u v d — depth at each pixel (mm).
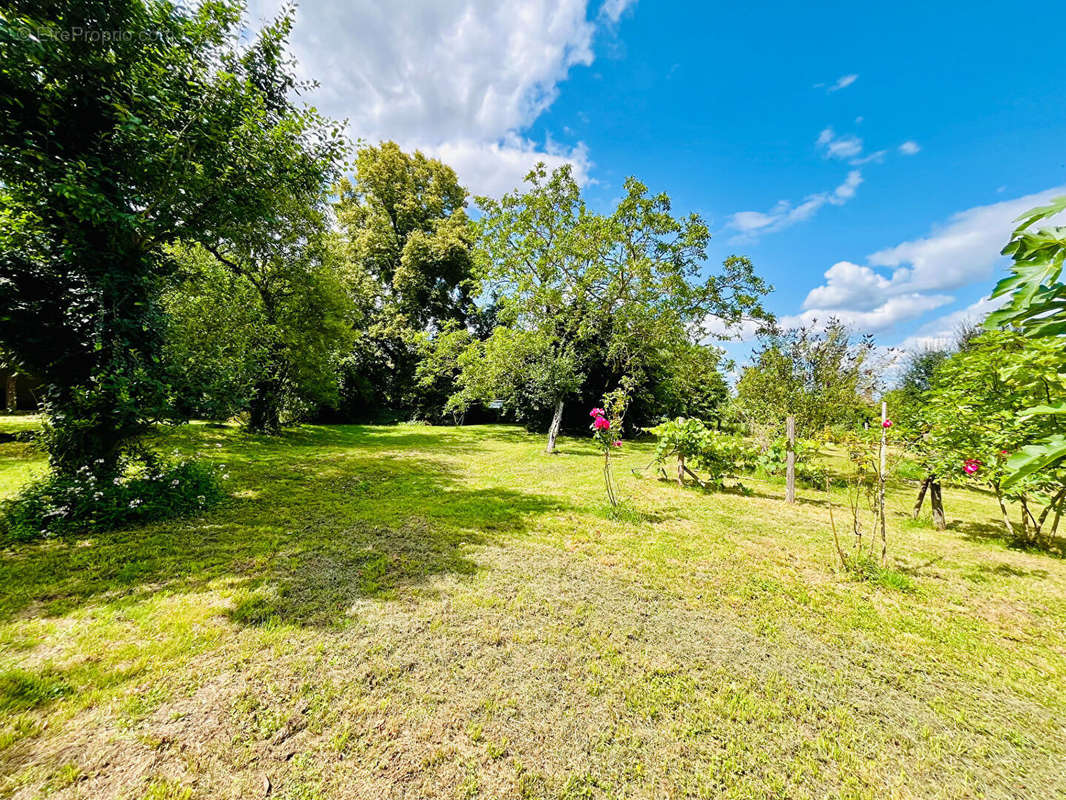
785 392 9797
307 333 12734
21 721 1871
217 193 5043
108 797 1577
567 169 12023
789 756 1913
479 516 5238
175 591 3096
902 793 1745
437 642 2639
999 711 2236
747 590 3523
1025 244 948
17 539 3803
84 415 4520
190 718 1954
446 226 20156
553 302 12422
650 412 19344
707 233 12273
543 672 2408
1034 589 3662
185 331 8922
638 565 3947
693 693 2293
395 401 21172
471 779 1735
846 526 5508
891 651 2742
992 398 4531
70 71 4039
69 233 4266
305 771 1731
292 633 2650
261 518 4809
